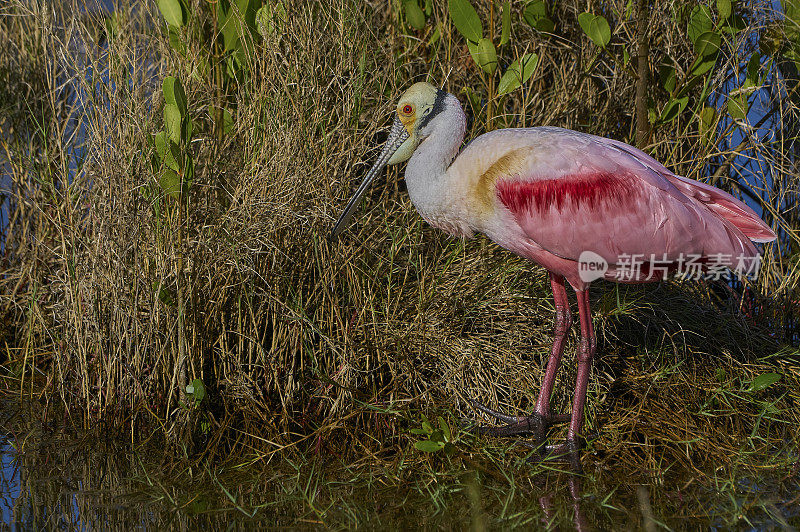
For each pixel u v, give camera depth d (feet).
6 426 31.01
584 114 38.99
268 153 32.86
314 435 29.89
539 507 25.94
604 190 28.63
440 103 30.73
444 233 35.14
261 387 31.32
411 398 30.66
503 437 30.27
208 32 37.40
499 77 38.34
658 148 38.04
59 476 27.89
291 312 31.22
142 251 31.48
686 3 37.60
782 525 24.53
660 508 25.75
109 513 25.62
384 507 25.96
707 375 32.60
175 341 30.76
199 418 29.86
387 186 36.86
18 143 39.93
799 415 31.42
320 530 24.68
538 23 36.63
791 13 36.01
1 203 39.63
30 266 37.06
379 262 33.55
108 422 30.89
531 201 29.09
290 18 35.14
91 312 31.55
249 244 31.22
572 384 32.07
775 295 36.73
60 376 32.27
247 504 26.11
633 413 30.86
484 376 31.78
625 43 37.45
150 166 31.45
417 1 37.42
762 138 37.99
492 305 33.40
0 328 36.86
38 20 39.34
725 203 30.01
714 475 27.91
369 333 32.04
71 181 36.24
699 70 35.29
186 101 30.32
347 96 34.42
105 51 34.96
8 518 25.29
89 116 33.71
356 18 36.52
